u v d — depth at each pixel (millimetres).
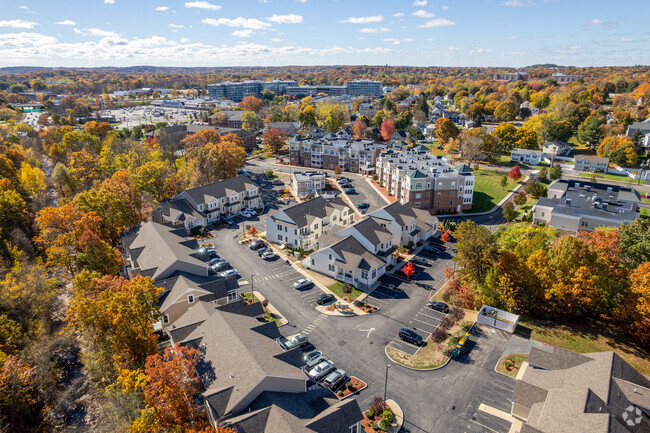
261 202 116500
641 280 53031
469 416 42719
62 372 53969
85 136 143000
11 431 44219
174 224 88750
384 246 79375
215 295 61500
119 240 86000
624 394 37969
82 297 52531
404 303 65250
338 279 73125
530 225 98688
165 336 57562
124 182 95312
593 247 62375
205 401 39781
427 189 110375
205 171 122625
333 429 36250
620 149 150875
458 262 70875
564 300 58281
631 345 53656
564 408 37125
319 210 92188
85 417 47000
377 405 42656
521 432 36188
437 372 49344
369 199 120625
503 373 48969
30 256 80688
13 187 102250
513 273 61312
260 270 76688
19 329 54531
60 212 74000
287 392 41125
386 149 148875
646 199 116312
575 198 101375
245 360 41562
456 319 57906
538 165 157250
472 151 150125
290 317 61156
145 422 35844
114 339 46188
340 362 51188
